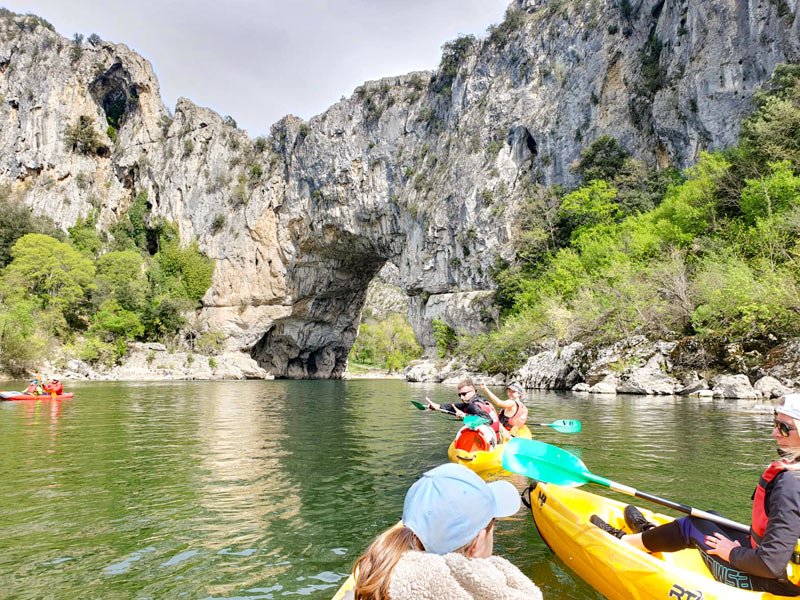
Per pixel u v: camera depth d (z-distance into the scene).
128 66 75.00
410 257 56.00
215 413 16.36
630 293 24.95
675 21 39.59
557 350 27.14
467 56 55.09
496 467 7.29
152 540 4.79
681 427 11.36
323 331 72.94
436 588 1.37
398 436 11.09
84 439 10.67
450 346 50.03
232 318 67.81
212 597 3.69
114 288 60.91
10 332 43.47
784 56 31.78
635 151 41.69
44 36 74.62
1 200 64.06
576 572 3.98
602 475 6.91
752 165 27.47
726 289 21.11
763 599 3.02
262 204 68.25
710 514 3.53
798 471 2.95
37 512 5.63
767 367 18.80
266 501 6.04
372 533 4.97
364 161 60.75
